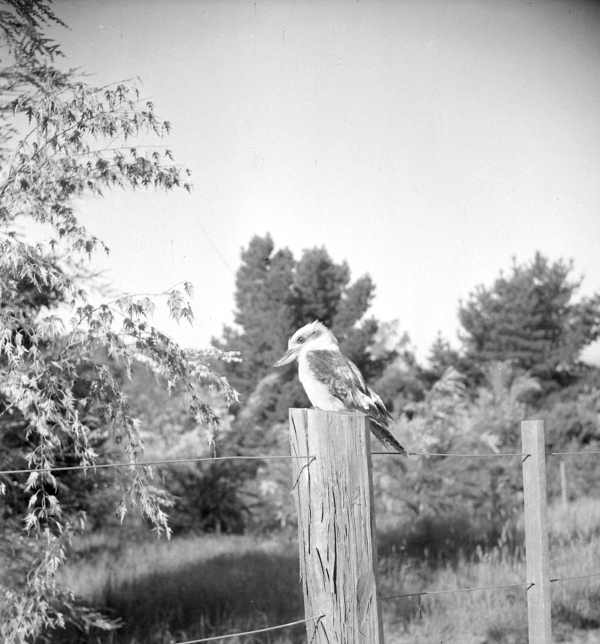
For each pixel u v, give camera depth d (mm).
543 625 3887
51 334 4809
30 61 5801
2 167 5688
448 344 22250
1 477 5648
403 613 7664
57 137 5043
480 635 6992
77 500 6484
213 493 13914
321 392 5348
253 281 18938
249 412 16297
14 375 4711
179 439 15203
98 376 5312
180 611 7598
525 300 22469
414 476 12664
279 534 13141
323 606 2959
